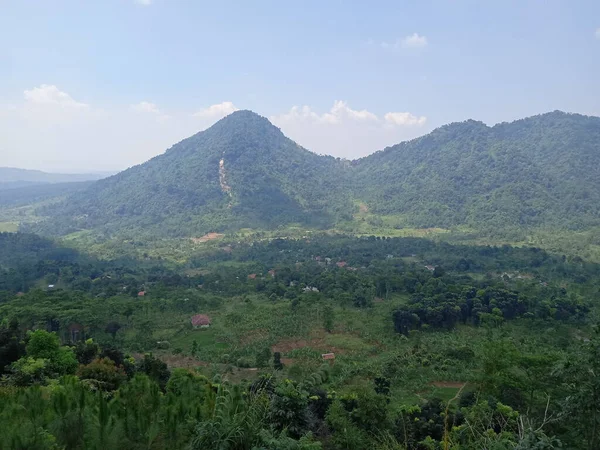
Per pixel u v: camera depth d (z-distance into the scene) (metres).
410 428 24.31
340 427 20.94
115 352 32.00
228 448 10.34
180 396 15.55
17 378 23.06
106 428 12.30
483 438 11.77
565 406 14.22
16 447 10.73
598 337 14.81
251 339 55.62
